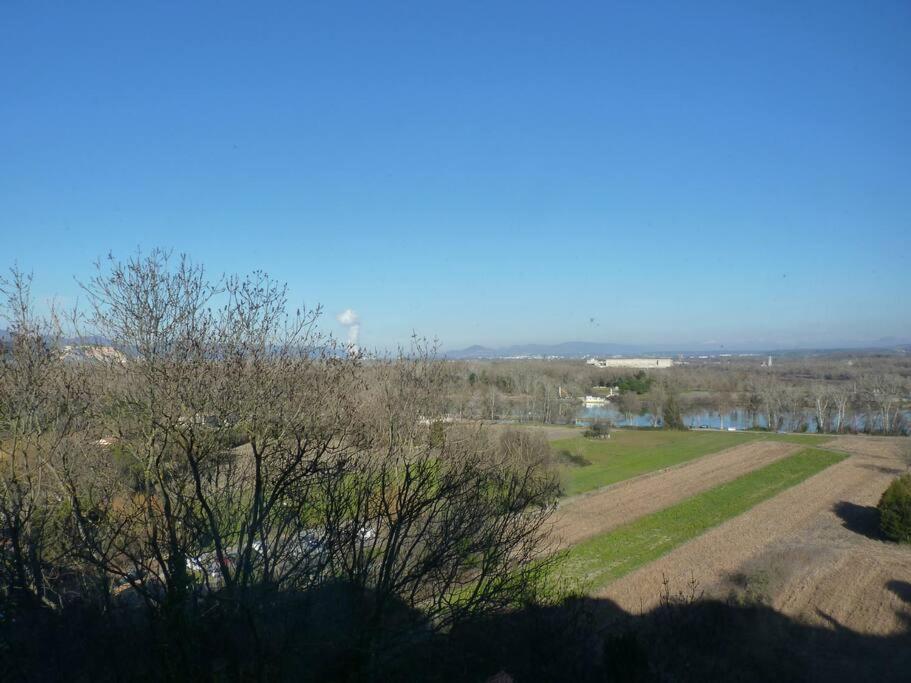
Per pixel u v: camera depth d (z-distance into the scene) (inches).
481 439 561.3
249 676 197.3
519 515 358.9
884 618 557.0
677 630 448.1
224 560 208.5
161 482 213.2
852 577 669.3
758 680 409.4
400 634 244.1
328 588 233.6
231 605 202.4
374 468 306.2
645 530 887.7
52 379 427.2
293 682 217.0
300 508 221.6
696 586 647.8
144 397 431.8
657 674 333.1
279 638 219.0
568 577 671.8
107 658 196.9
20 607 212.8
